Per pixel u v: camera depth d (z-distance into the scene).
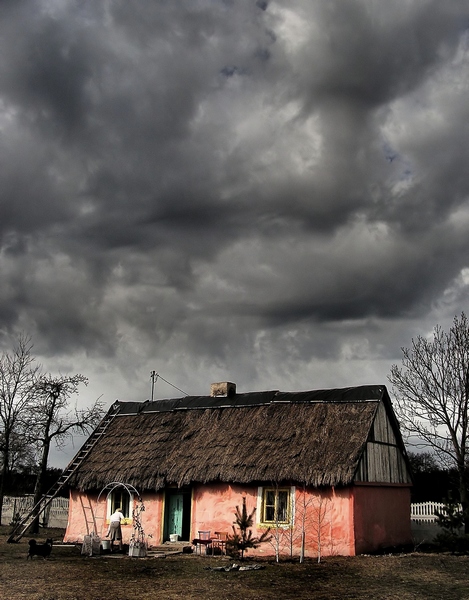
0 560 21.50
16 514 36.28
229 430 27.06
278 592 15.44
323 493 23.16
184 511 27.02
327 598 14.62
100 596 14.91
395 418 26.78
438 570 18.59
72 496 29.62
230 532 24.58
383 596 14.80
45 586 16.19
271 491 24.28
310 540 22.94
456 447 27.92
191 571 19.02
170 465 26.61
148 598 14.69
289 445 24.70
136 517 25.36
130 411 31.77
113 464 28.39
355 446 23.61
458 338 29.06
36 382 35.19
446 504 23.50
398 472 26.58
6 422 33.94
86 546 23.48
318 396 26.59
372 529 23.66
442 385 28.88
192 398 30.25
